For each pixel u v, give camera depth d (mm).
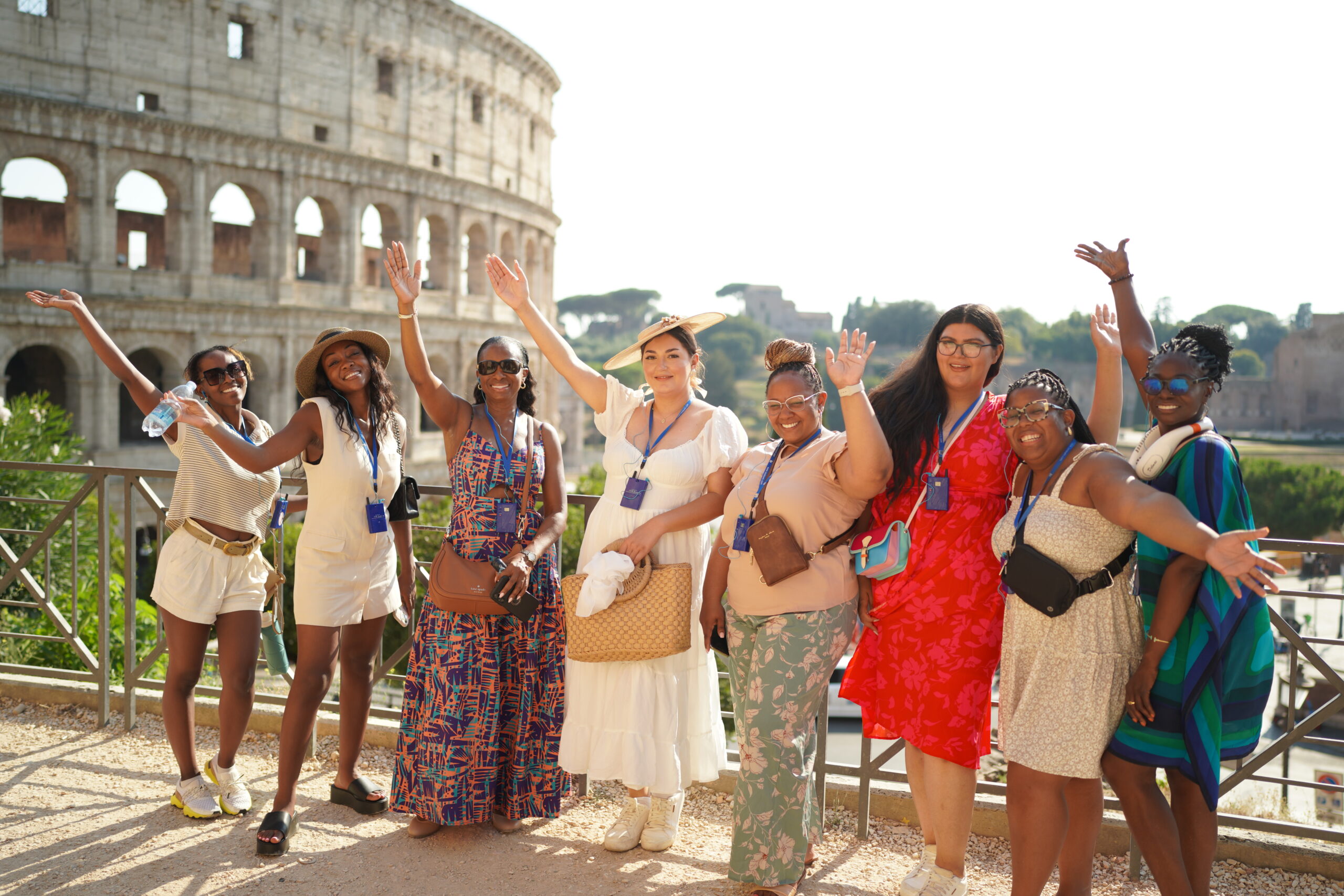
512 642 4566
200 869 4148
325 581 4430
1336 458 76562
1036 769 3406
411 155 49031
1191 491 3289
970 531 3758
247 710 4785
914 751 4094
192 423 4039
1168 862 3357
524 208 57812
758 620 3967
